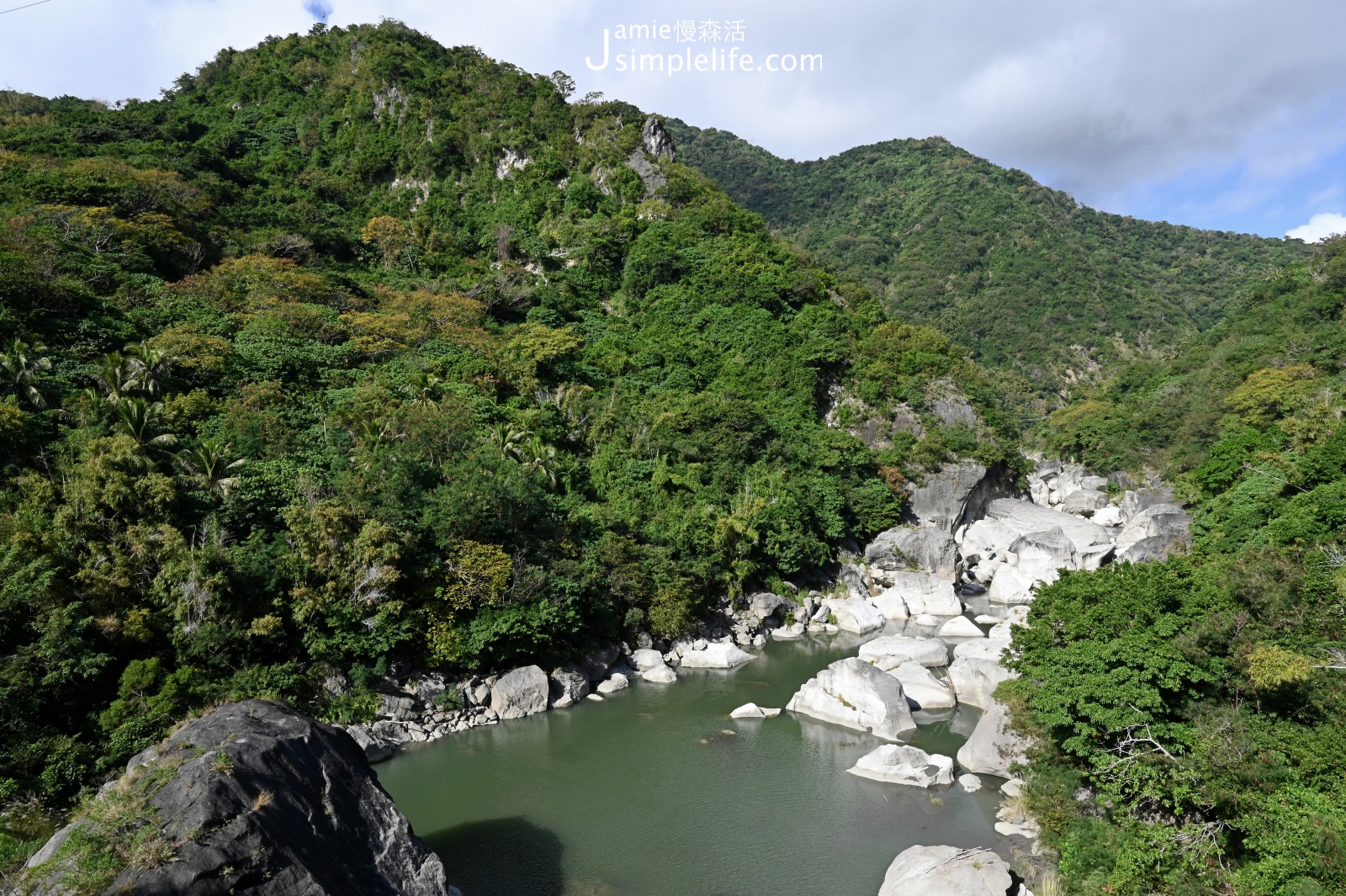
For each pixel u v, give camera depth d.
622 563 53.38
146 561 35.62
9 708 28.09
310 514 40.47
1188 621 28.14
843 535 72.88
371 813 21.36
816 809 32.41
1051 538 70.69
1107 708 25.83
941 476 85.06
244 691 33.88
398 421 53.97
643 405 80.62
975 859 25.09
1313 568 29.25
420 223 110.19
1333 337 87.50
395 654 42.75
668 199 122.38
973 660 44.88
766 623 61.88
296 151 130.50
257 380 59.38
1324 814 19.19
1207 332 140.12
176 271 77.31
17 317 52.09
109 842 16.16
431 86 137.12
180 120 128.38
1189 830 21.69
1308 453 48.72
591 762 37.22
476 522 45.81
